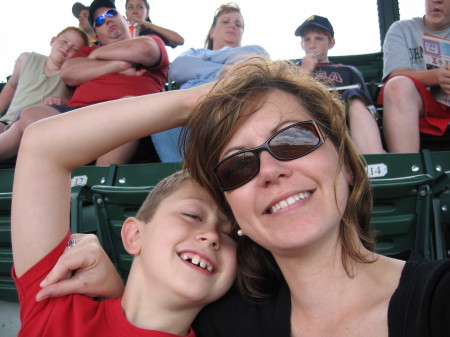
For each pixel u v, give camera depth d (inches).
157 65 123.9
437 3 114.0
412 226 65.8
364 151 93.6
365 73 162.9
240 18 134.0
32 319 43.7
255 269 47.5
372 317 37.3
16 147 110.7
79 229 71.3
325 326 40.1
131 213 72.0
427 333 32.8
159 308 45.0
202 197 47.4
